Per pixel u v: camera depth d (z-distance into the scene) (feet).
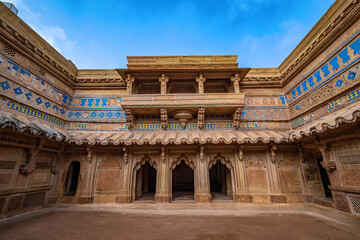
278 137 19.99
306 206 20.17
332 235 12.23
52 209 19.86
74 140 19.89
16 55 17.26
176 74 23.58
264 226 14.12
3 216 15.70
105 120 24.58
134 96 22.21
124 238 11.78
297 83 22.36
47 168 20.85
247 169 22.27
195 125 24.08
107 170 22.61
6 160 16.07
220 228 13.67
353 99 14.84
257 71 26.35
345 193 15.44
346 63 15.53
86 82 26.03
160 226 14.16
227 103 21.97
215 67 22.90
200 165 22.11
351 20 14.90
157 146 22.72
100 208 20.38
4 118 13.34
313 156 22.30
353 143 14.74
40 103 19.94
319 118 18.72
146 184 31.58
